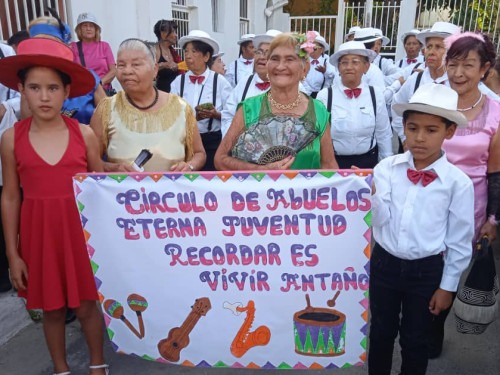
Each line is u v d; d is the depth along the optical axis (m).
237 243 2.19
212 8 10.50
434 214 2.26
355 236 2.12
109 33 6.62
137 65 2.63
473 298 2.64
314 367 2.34
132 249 2.27
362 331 2.25
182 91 4.94
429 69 4.16
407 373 2.45
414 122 2.21
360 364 2.31
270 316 2.28
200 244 2.22
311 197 2.09
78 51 5.36
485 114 2.67
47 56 2.22
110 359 3.08
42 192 2.41
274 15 14.02
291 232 2.15
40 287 2.49
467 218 2.22
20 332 3.37
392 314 2.45
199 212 2.17
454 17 11.77
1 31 5.02
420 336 2.37
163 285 2.30
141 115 2.75
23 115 3.10
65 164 2.41
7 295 3.56
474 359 3.06
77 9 5.95
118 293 2.35
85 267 2.52
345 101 3.89
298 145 2.61
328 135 2.71
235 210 2.15
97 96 3.74
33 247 2.45
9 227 2.51
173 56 6.44
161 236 2.23
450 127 2.23
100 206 2.22
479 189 2.70
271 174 2.08
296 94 2.66
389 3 12.20
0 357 3.11
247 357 2.36
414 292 2.34
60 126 2.46
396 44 12.23
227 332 2.33
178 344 2.39
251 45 6.94
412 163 2.31
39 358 3.09
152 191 2.17
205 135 4.79
